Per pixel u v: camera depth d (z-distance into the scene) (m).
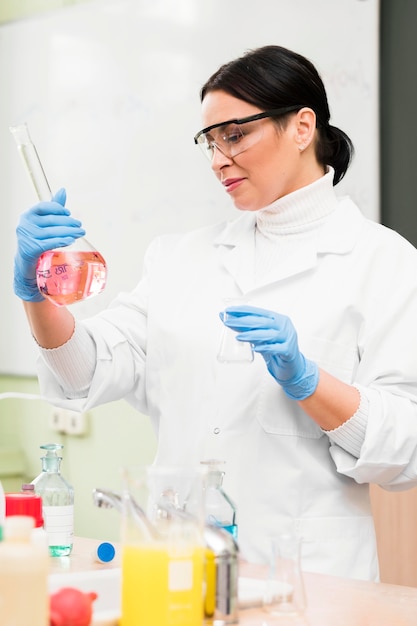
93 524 3.78
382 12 3.06
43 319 2.05
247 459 2.09
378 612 1.44
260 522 2.05
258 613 1.44
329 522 2.04
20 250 1.86
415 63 2.98
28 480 4.03
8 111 4.16
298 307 2.15
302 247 2.21
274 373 1.94
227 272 2.30
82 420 3.79
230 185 2.12
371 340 2.08
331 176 2.23
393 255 2.17
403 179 3.01
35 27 4.06
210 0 3.51
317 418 1.96
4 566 1.13
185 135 3.57
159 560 1.24
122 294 2.45
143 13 3.71
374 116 3.05
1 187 4.14
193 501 1.31
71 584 1.50
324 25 3.17
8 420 4.10
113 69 3.80
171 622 1.24
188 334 2.23
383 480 2.01
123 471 1.30
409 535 2.78
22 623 1.13
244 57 2.11
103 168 3.83
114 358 2.22
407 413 1.97
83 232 1.84
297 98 2.10
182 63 3.59
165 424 2.22
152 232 3.68
